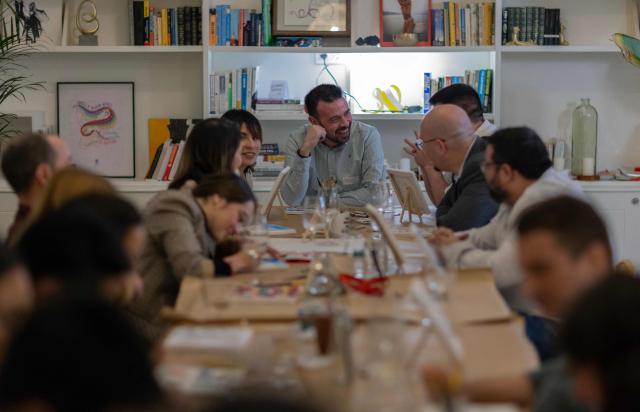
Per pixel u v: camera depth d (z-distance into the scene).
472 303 2.20
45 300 1.03
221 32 5.31
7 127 5.53
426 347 1.86
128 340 0.97
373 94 5.58
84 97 5.57
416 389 1.54
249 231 3.01
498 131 2.82
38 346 0.92
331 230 3.57
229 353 1.76
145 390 0.96
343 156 4.74
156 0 5.51
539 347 2.45
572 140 5.45
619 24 5.53
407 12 5.37
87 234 1.63
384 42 5.39
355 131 4.75
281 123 5.65
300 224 3.99
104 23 5.52
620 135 5.63
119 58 5.56
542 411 1.50
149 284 2.64
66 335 0.93
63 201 2.14
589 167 5.31
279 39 5.38
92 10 5.43
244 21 5.32
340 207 4.44
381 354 1.65
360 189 4.69
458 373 1.59
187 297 2.26
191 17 5.34
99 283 1.60
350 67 5.60
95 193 1.92
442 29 5.34
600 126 5.64
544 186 2.68
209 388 1.54
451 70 5.59
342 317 1.83
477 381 1.61
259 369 1.62
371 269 2.71
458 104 4.29
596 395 1.18
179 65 5.56
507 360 1.79
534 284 1.74
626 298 1.16
